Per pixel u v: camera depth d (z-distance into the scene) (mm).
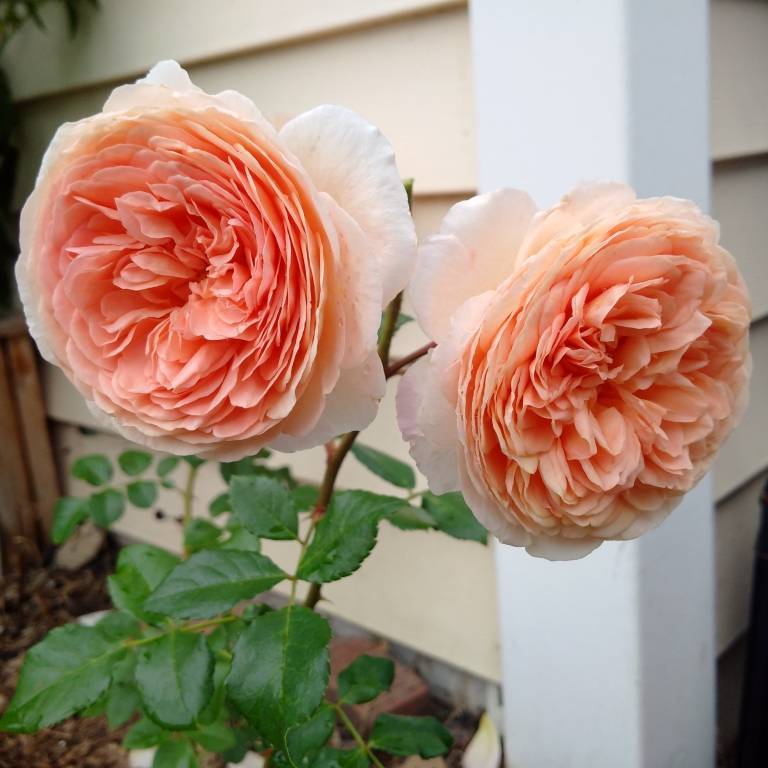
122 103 234
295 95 561
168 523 804
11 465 828
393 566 619
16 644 704
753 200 548
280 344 225
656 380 247
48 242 241
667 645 480
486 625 573
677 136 426
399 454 562
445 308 243
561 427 236
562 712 502
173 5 608
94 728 604
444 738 367
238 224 224
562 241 222
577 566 472
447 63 481
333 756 350
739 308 247
